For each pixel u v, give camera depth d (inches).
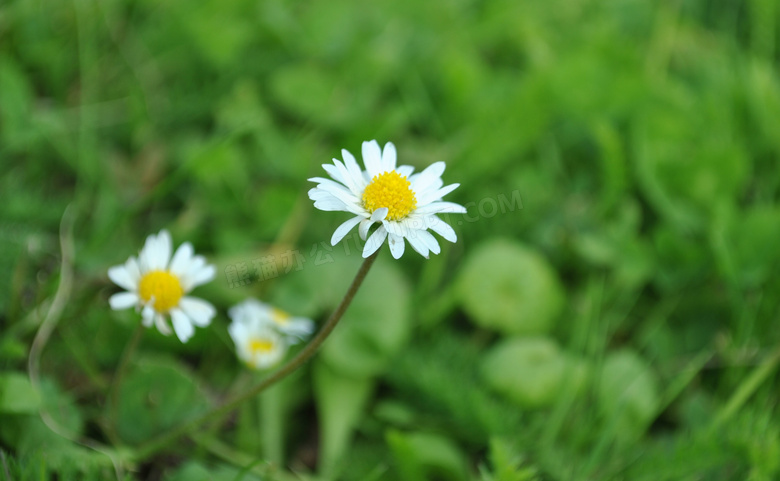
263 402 10.4
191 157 11.5
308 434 10.8
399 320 10.9
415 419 10.5
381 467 9.9
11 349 9.8
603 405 10.6
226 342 10.8
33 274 10.7
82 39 12.5
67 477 9.2
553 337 11.5
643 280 11.9
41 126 11.4
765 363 10.6
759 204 12.5
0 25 12.1
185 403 10.2
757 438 9.8
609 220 12.3
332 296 11.0
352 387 10.7
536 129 12.4
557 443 10.5
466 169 12.2
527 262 11.3
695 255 11.8
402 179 8.5
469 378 10.7
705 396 11.0
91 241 11.0
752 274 11.5
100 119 12.3
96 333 10.5
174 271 9.4
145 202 11.5
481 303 11.2
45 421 9.5
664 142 12.5
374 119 12.3
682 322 11.8
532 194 12.2
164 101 12.6
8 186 11.0
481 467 9.4
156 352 10.7
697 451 9.9
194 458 10.0
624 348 11.6
